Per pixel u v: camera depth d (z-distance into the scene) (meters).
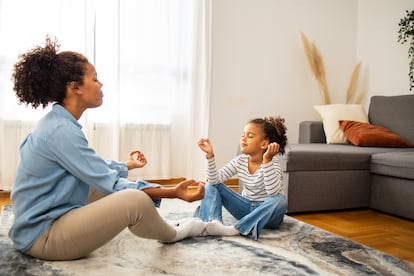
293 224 2.00
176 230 1.53
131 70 3.08
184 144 3.33
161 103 3.19
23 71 1.27
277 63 3.73
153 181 3.20
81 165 1.22
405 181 2.30
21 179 1.25
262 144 1.89
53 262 1.29
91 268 1.25
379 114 3.32
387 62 3.78
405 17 3.50
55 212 1.26
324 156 2.38
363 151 2.54
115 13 2.94
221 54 3.46
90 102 1.34
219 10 3.42
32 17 2.72
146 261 1.34
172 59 3.22
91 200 1.57
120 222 1.24
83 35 2.85
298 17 3.82
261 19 3.63
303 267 1.35
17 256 1.34
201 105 3.31
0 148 2.70
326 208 2.43
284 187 2.34
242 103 3.57
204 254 1.44
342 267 1.37
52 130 1.22
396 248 1.71
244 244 1.60
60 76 1.27
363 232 1.97
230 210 1.96
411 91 3.50
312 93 3.93
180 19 3.22
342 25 4.07
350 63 4.12
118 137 2.99
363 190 2.54
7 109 2.70
